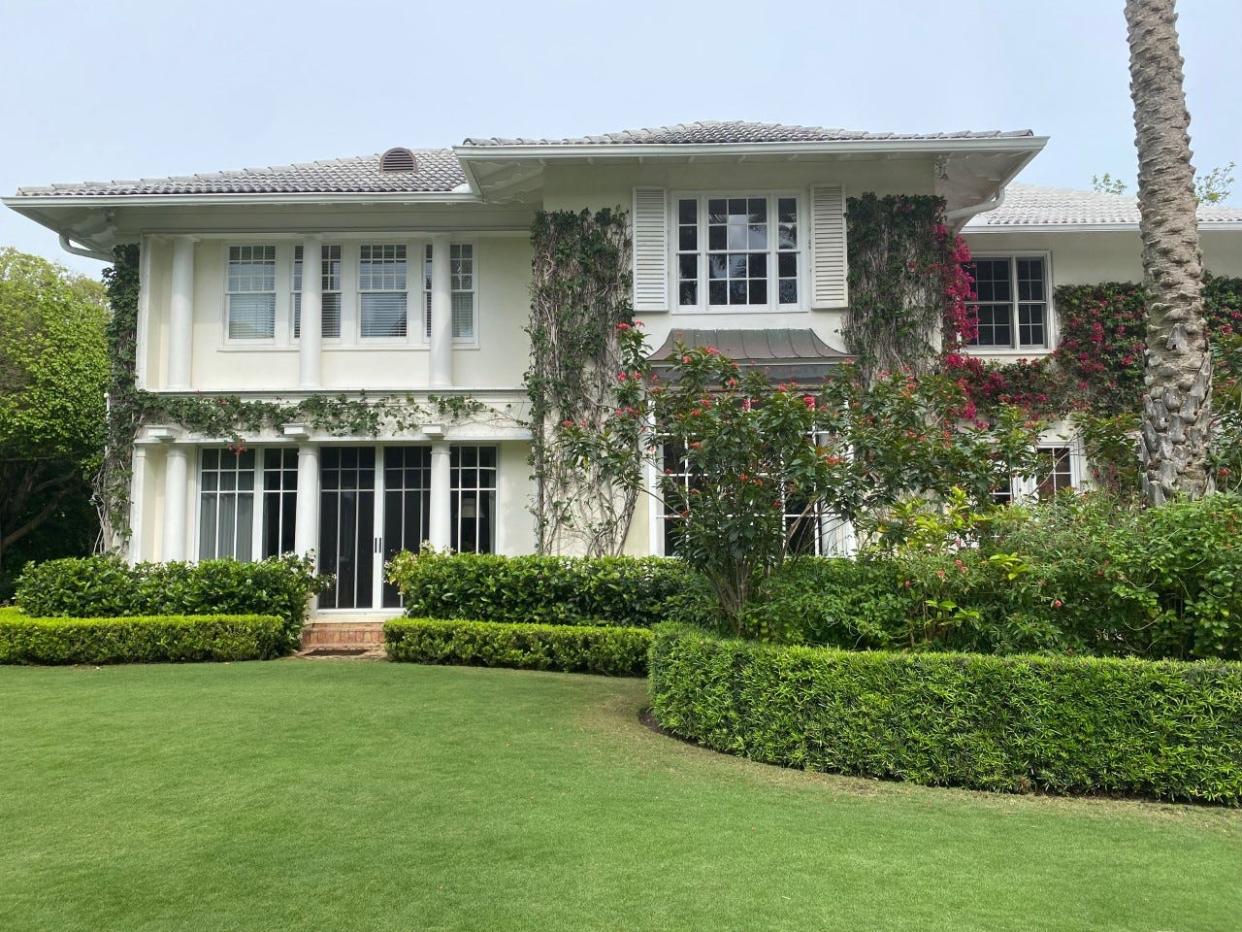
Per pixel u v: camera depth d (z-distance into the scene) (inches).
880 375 510.3
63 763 260.8
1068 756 241.3
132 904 166.4
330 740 287.1
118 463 566.6
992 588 275.9
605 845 194.5
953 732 250.2
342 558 577.3
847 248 536.4
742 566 312.7
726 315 538.9
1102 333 604.1
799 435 300.4
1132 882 177.6
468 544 576.1
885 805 228.8
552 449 535.2
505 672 434.0
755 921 157.8
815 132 570.3
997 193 544.7
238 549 578.6
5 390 766.5
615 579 474.3
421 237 592.7
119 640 466.9
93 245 609.6
